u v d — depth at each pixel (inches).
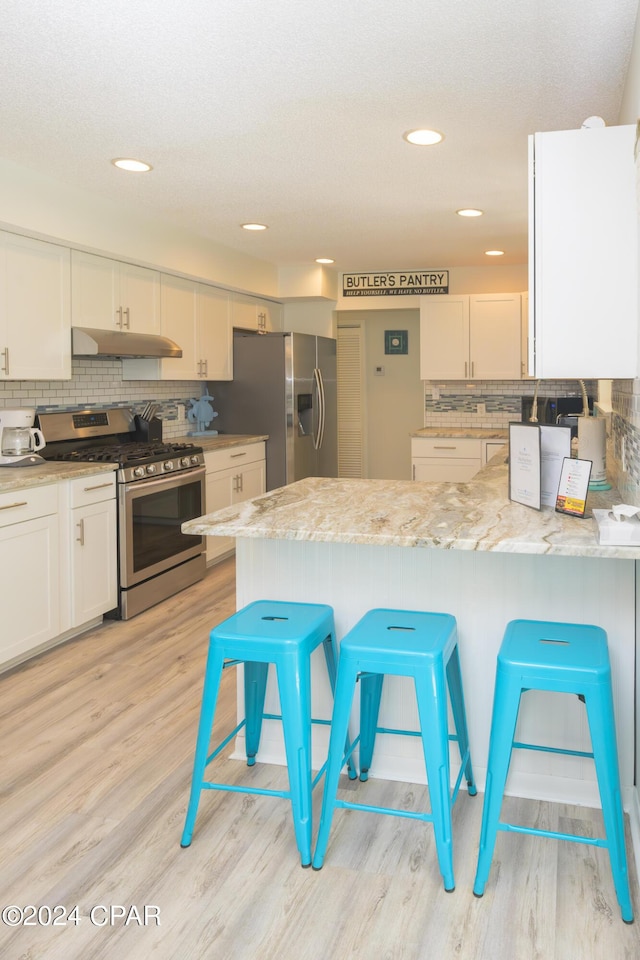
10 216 137.0
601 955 65.2
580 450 112.7
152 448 185.9
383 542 77.2
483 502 97.0
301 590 96.9
